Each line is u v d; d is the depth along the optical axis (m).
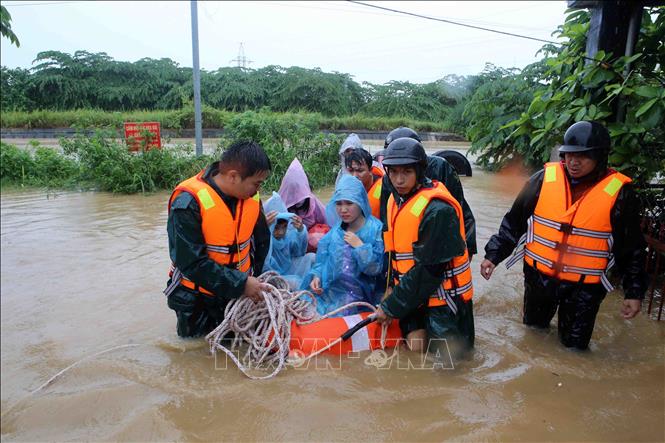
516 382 3.37
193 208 3.52
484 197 9.98
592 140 3.47
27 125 16.23
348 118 30.91
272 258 4.67
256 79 33.19
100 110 19.95
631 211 3.57
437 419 2.95
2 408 2.96
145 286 4.95
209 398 3.09
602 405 3.15
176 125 21.73
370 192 4.92
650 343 4.01
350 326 3.76
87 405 2.98
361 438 2.77
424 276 3.39
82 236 6.68
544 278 3.87
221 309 3.92
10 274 5.20
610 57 5.20
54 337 3.88
